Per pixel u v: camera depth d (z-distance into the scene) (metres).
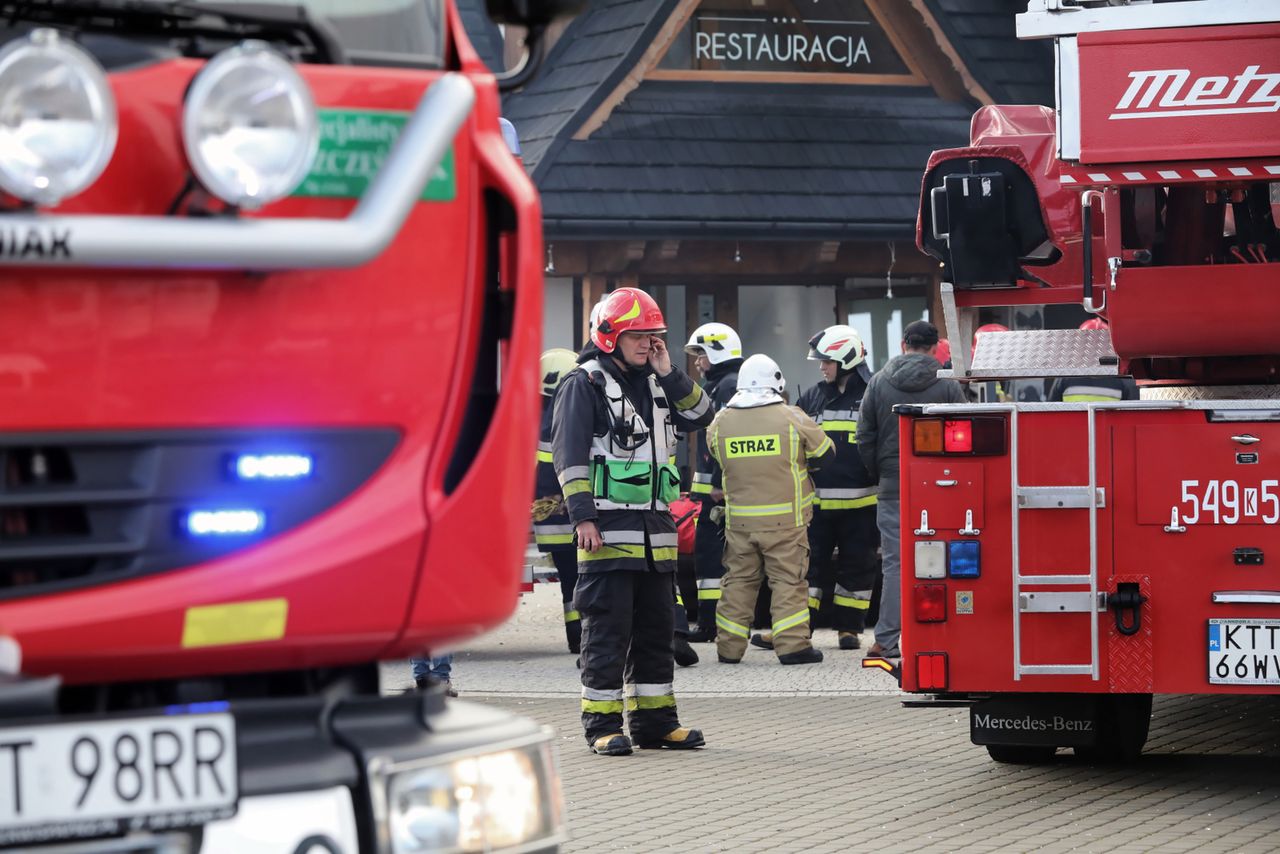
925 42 51.97
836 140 49.97
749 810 18.08
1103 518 18.14
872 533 30.67
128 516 7.73
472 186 8.62
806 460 28.86
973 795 18.67
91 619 7.55
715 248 48.44
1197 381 19.95
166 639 7.71
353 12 8.45
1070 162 18.08
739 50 50.81
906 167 49.91
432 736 8.27
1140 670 18.06
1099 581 18.16
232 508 7.91
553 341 48.03
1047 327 25.81
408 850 7.95
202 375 7.81
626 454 21.30
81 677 7.77
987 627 18.34
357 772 7.98
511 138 16.67
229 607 7.81
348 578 8.09
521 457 8.68
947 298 21.73
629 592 21.45
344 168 8.17
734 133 49.34
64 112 7.05
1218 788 18.75
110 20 7.77
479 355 8.66
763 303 49.97
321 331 8.09
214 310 7.83
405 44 8.59
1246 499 17.88
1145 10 17.80
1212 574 17.92
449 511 8.38
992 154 21.23
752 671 28.19
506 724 8.62
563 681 27.31
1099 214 21.81
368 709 8.24
